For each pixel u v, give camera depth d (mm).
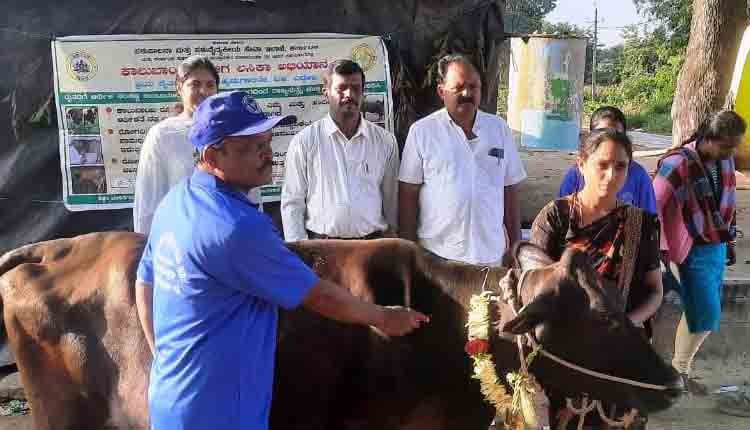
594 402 3020
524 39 8320
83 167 5785
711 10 12633
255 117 2525
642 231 3158
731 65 12625
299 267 2535
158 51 5730
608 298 2709
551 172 13883
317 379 3039
